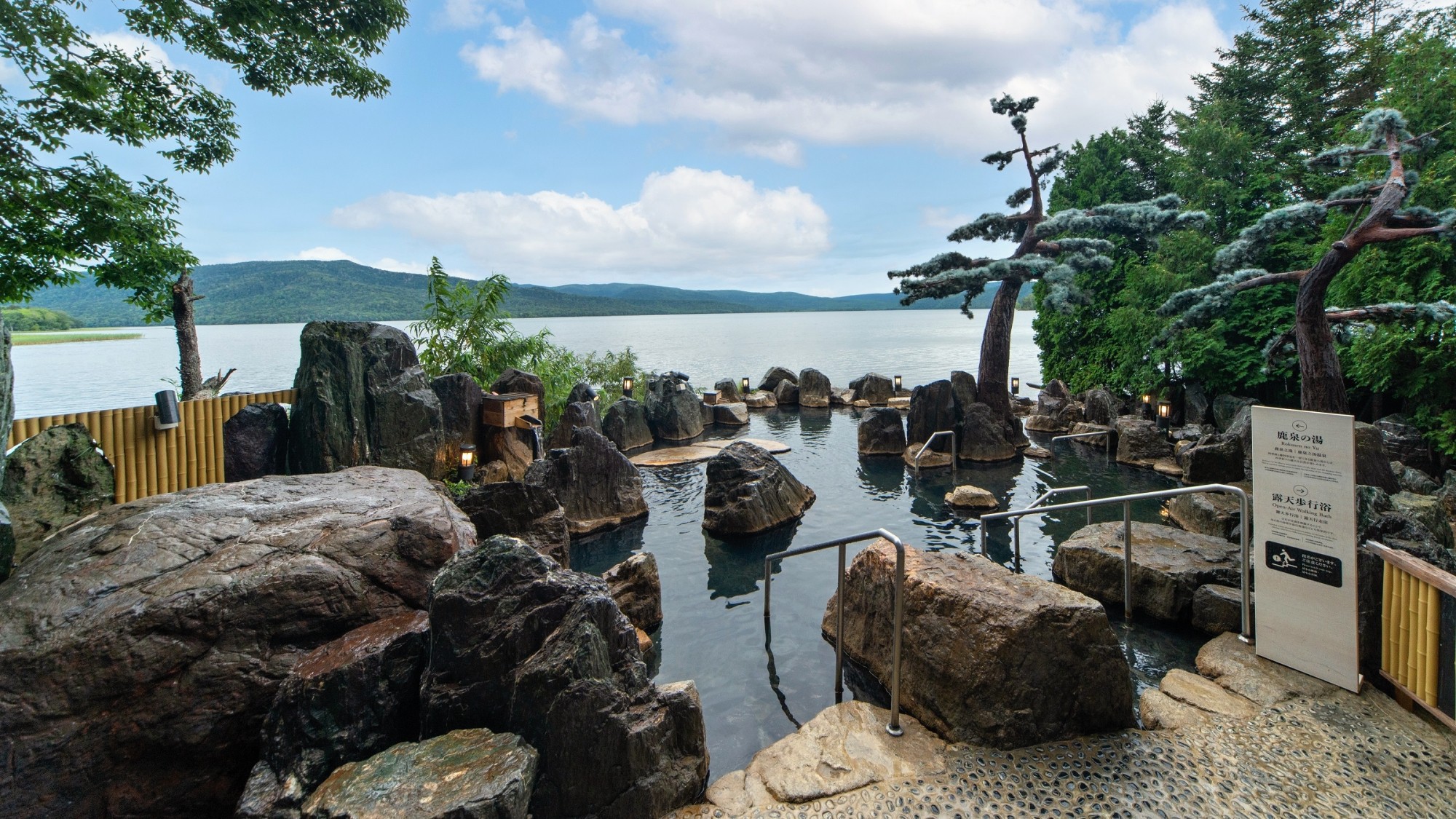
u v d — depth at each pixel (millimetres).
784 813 4316
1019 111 19047
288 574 4895
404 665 4625
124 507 5637
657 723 4406
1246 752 4738
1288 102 26734
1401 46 16125
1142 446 16156
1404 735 4820
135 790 4324
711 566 9992
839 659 6152
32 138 10859
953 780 4555
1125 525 7559
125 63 12594
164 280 13227
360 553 5320
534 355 19000
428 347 17328
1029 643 4961
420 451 10789
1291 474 5680
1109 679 5047
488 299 17750
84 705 4203
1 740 3975
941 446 18000
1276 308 17047
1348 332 12406
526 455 13672
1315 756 4660
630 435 19594
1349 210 14477
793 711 6031
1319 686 5492
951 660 5223
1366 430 10367
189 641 4512
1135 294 21125
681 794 4488
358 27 14398
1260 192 20453
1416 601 5117
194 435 9078
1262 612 5945
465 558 4727
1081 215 18609
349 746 4281
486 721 4371
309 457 9703
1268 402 18281
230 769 4578
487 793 3590
